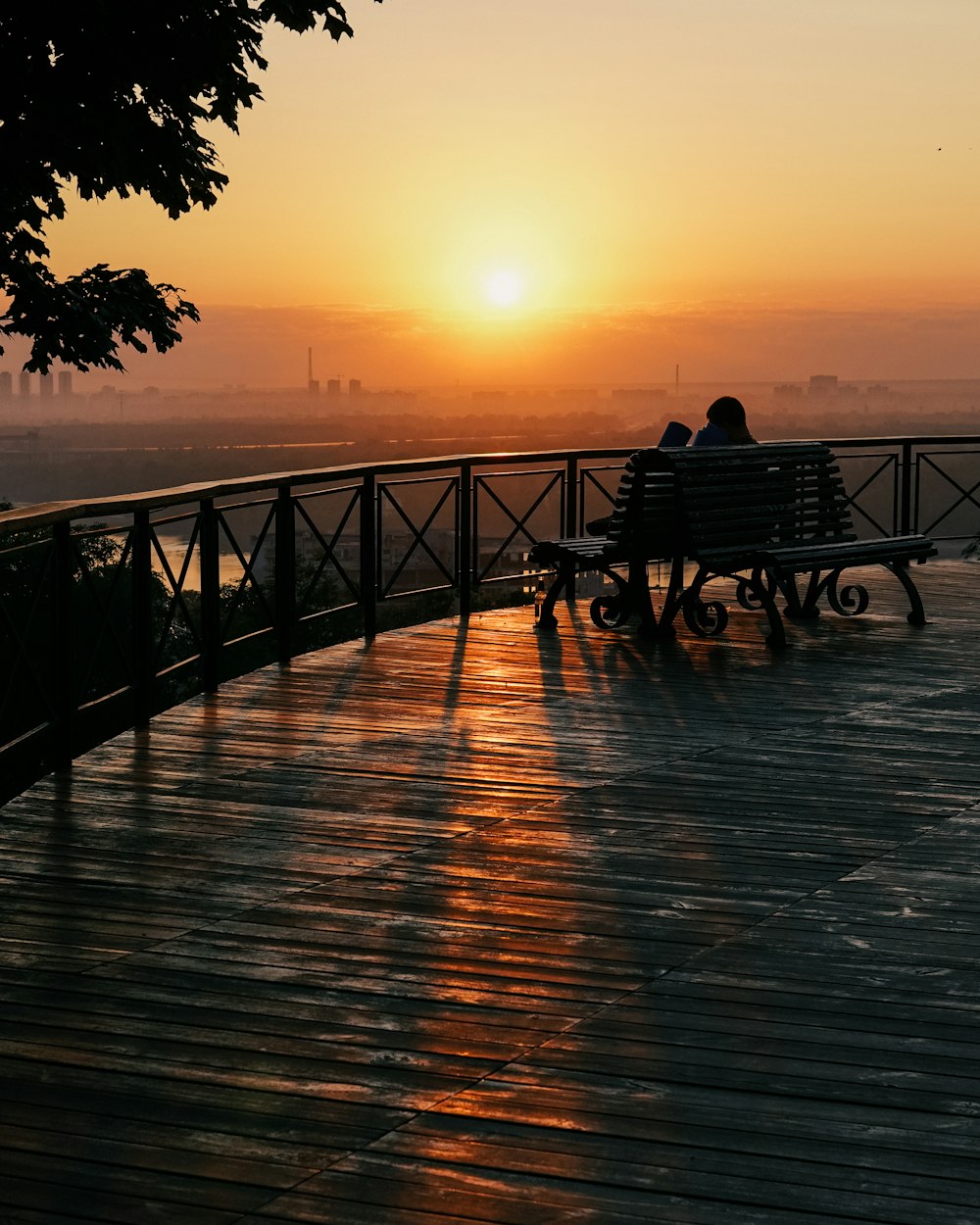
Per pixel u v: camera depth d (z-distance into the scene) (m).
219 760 5.48
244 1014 3.26
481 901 4.00
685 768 5.41
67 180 10.85
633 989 3.42
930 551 8.77
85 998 3.35
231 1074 2.98
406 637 8.20
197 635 6.48
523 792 5.09
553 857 4.39
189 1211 2.49
